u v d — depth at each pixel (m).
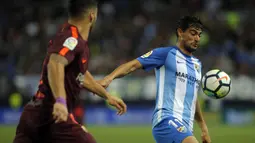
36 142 17.64
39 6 91.25
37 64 76.56
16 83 73.75
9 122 72.56
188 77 22.75
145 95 75.75
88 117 73.94
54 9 91.31
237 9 97.44
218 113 76.12
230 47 85.69
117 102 19.84
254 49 87.81
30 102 17.86
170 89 22.53
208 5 96.81
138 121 75.19
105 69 76.81
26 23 88.50
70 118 17.58
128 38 86.25
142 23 90.06
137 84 75.62
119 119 74.81
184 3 96.06
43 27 86.25
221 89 23.25
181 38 23.16
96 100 74.38
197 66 23.28
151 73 76.38
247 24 91.38
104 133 59.00
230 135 57.81
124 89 75.31
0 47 80.06
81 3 17.55
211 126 71.88
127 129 64.56
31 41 82.50
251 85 77.94
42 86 17.47
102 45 84.38
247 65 81.38
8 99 72.81
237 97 77.12
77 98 18.02
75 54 16.88
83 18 17.62
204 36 84.19
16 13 90.56
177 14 93.25
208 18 91.44
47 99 17.42
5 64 75.62
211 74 23.61
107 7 93.38
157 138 22.31
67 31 17.14
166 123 21.88
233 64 82.38
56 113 15.50
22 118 17.59
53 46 16.72
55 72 16.06
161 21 91.81
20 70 75.19
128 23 89.81
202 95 74.94
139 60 22.89
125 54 83.25
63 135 17.42
